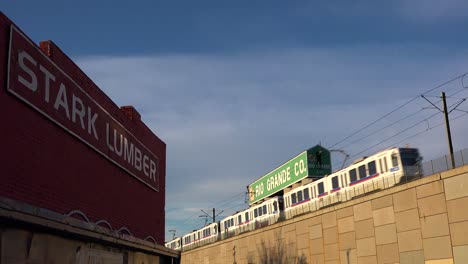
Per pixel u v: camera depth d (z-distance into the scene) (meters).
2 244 7.19
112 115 13.00
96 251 10.91
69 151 10.05
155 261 16.02
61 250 9.13
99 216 11.66
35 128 8.62
